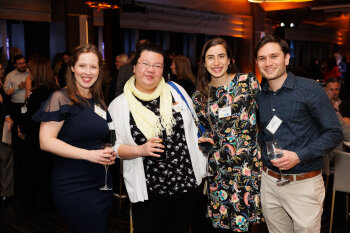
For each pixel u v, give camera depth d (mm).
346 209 3668
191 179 2117
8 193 3934
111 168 4598
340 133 1968
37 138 3633
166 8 9109
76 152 1828
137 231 2129
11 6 6422
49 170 3822
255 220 2391
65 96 1869
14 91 5332
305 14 12367
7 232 3303
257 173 2361
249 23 11492
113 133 2025
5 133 3850
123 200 4066
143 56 2016
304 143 2035
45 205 3928
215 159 2414
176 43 10445
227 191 2402
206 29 10383
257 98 2238
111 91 4660
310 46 17391
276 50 2012
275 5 11016
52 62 7191
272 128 2096
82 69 1890
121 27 8250
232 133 2363
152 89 2127
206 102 2445
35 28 7172
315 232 2076
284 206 2141
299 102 2000
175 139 2100
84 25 7316
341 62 13055
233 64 2404
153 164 2039
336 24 16375
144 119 2061
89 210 1937
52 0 7043
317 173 2078
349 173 3186
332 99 4547
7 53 7027
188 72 4625
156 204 2064
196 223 3508
